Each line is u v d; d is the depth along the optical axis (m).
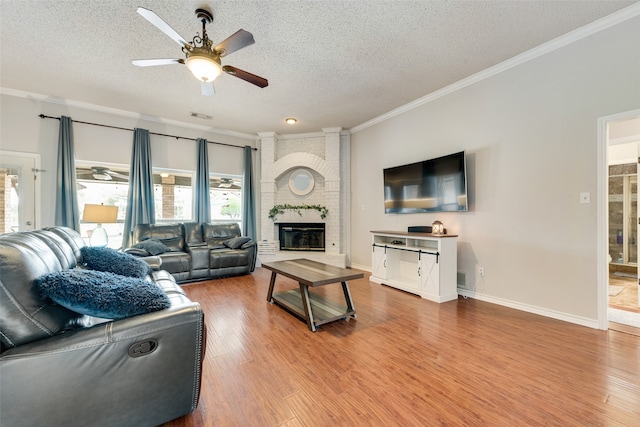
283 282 4.16
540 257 2.79
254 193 5.78
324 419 1.39
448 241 3.31
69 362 1.08
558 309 2.68
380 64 3.05
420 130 4.03
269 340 2.25
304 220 5.64
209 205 5.22
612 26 2.34
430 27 2.44
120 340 1.17
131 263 2.35
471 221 3.40
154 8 2.21
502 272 3.10
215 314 2.83
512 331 2.41
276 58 2.93
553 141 2.70
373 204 4.95
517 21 2.37
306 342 2.22
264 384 1.67
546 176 2.75
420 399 1.54
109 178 4.52
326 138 5.38
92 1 2.14
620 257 4.84
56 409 1.07
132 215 4.48
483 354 2.02
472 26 2.43
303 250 5.61
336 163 5.33
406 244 3.84
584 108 2.50
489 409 1.45
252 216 5.72
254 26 2.42
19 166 3.81
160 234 4.40
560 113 2.65
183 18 2.32
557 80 2.66
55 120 4.02
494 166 3.16
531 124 2.85
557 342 2.20
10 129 3.75
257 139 5.86
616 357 1.96
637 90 2.23
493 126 3.16
